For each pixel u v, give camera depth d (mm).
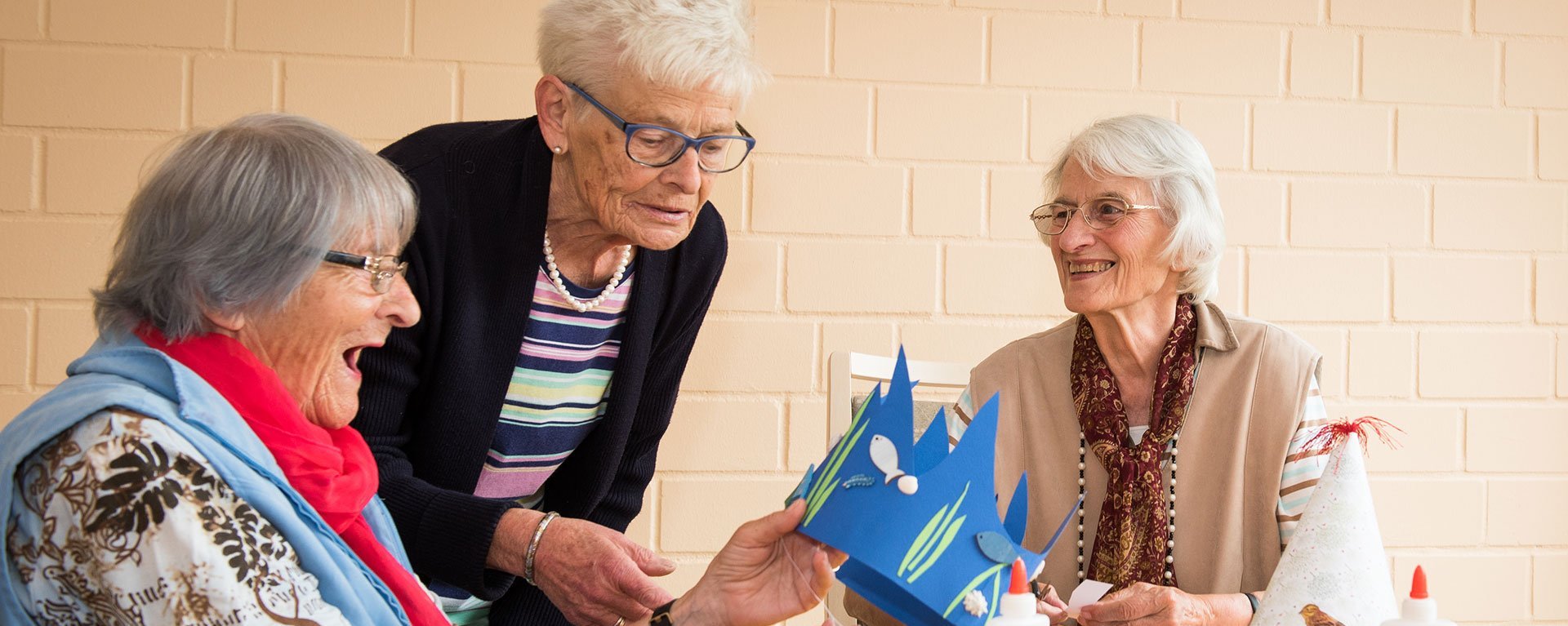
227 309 994
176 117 2211
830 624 1180
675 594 2354
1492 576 2482
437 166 1459
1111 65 2412
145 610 886
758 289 2350
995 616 953
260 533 940
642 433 1706
